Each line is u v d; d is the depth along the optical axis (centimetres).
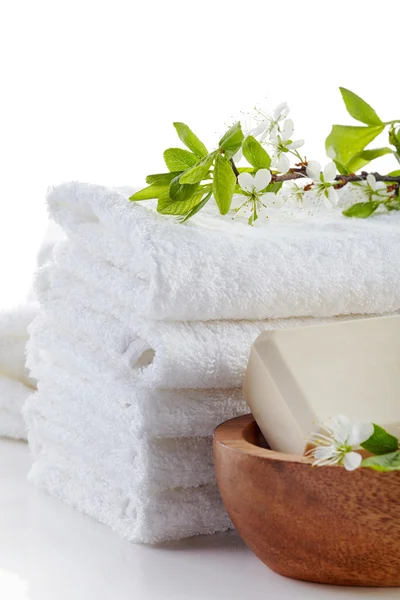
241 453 46
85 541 56
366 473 43
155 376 52
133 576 50
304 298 56
